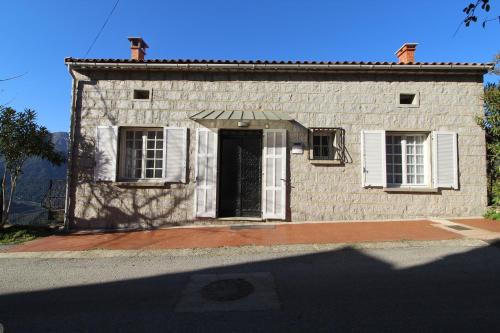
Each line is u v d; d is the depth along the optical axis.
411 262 4.95
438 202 8.71
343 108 8.87
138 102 8.84
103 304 3.71
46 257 5.89
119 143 8.84
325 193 8.72
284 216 8.58
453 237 6.34
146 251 6.10
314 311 3.35
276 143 8.77
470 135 8.86
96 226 8.58
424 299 3.58
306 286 4.08
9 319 3.37
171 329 3.05
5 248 6.61
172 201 8.69
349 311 3.33
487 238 6.15
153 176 9.01
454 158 8.77
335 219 8.66
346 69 8.74
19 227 8.27
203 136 8.80
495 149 8.43
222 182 8.96
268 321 3.16
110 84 8.88
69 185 8.61
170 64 8.62
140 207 8.66
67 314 3.46
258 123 8.80
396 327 2.97
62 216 8.95
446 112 8.88
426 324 3.02
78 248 6.48
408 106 8.89
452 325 2.99
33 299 3.91
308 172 8.76
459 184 8.77
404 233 6.88
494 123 8.45
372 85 8.94
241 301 3.67
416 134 9.00
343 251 5.68
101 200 8.64
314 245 6.11
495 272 4.44
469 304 3.44
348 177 8.74
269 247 6.09
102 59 8.56
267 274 4.60
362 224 8.09
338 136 8.80
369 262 5.02
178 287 4.20
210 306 3.56
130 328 3.10
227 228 8.02
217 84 8.94
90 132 8.77
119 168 8.80
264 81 8.94
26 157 8.48
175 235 7.46
